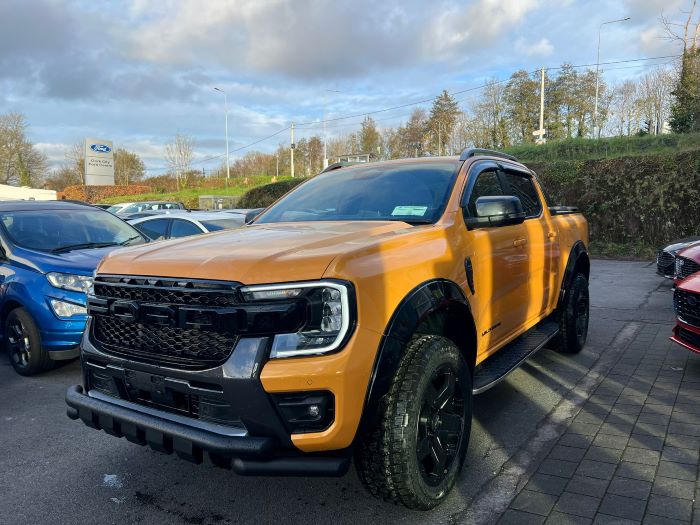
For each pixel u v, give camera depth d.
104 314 2.82
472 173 3.86
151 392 2.61
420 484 2.60
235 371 2.29
